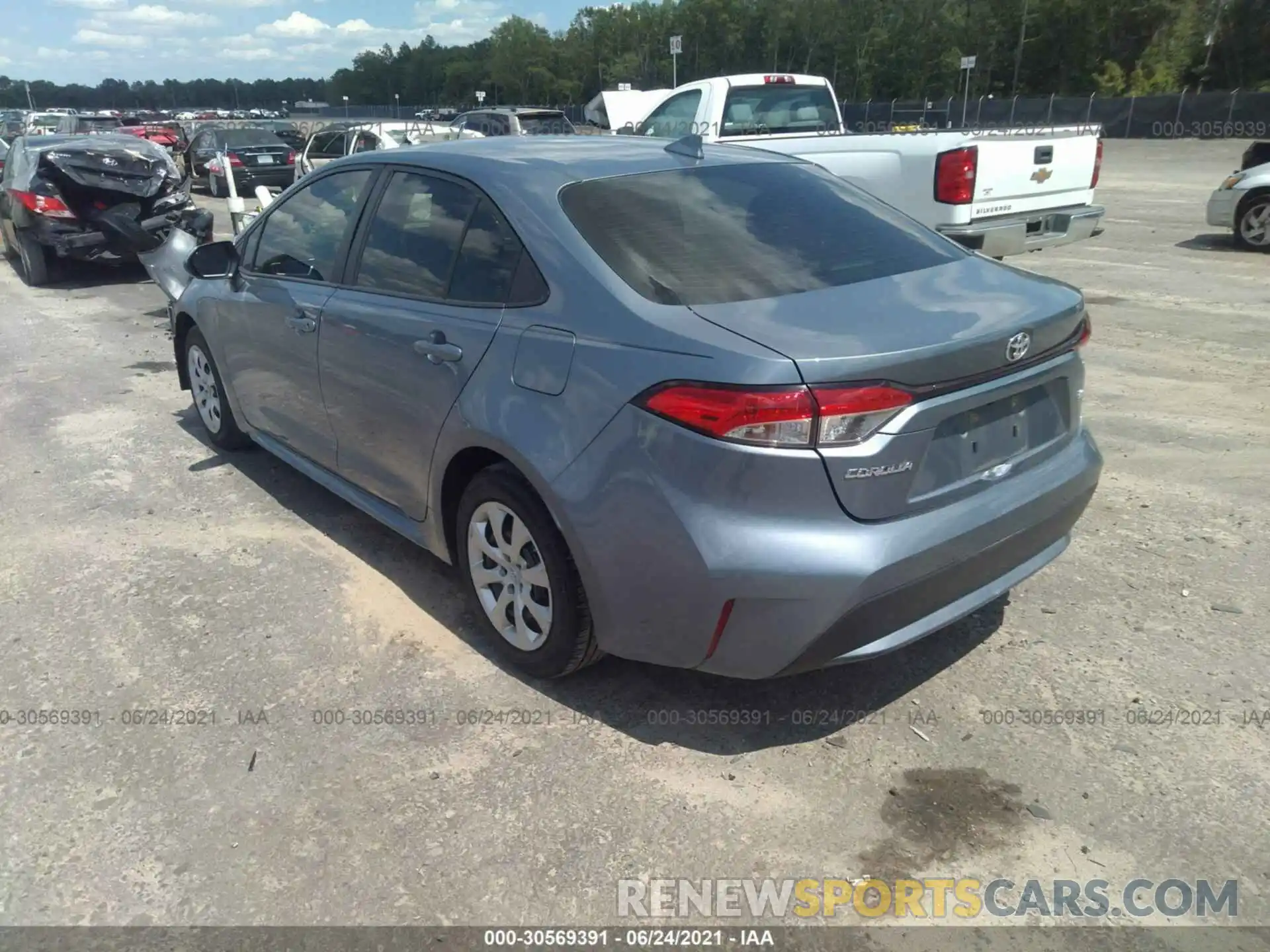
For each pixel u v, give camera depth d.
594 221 3.23
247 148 21.19
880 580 2.67
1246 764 2.97
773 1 86.56
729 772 3.00
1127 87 64.62
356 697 3.41
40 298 11.15
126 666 3.62
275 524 4.80
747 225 3.39
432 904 2.54
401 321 3.64
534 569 3.29
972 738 3.12
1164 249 12.05
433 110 54.91
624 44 99.50
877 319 2.84
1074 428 3.35
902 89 81.06
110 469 5.59
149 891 2.60
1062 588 4.00
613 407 2.85
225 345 5.11
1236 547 4.30
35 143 12.14
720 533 2.68
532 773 3.01
